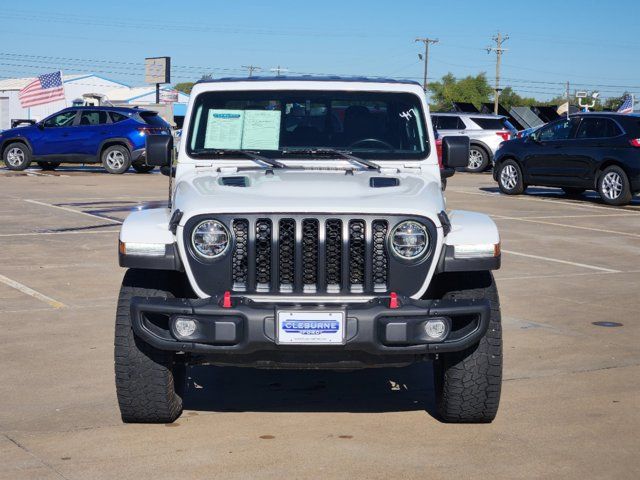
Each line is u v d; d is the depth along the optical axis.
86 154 26.42
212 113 6.44
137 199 18.91
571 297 9.66
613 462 5.00
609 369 6.92
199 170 6.30
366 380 6.70
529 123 38.53
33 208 16.95
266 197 5.34
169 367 5.41
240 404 6.07
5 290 9.52
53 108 69.50
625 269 11.43
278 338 4.98
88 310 8.66
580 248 13.08
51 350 7.24
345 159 6.35
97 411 5.82
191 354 5.56
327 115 6.45
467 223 5.48
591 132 19.14
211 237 5.15
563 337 7.93
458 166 6.47
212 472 4.82
